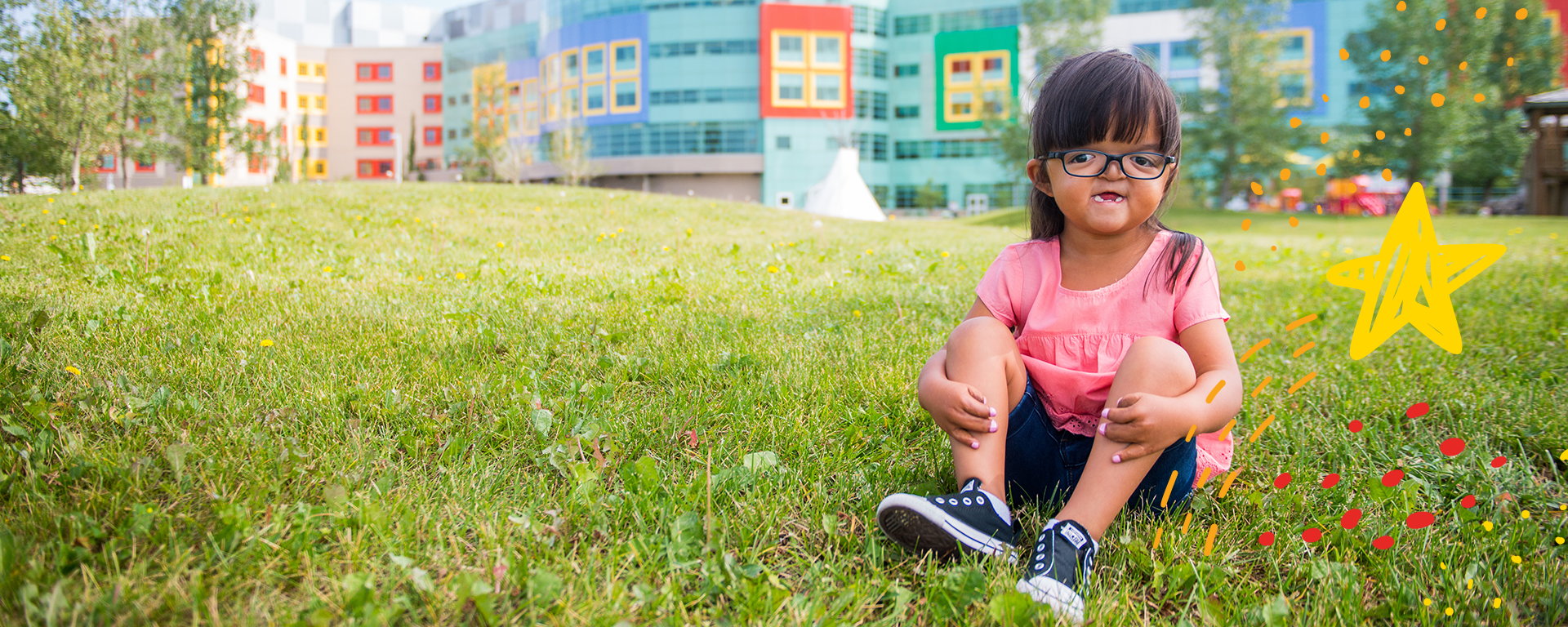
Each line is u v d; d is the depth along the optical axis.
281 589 1.25
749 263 5.62
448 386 2.24
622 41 48.00
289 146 57.84
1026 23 34.19
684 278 4.59
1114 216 1.46
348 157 59.91
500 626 1.18
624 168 48.47
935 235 9.99
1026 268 1.66
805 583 1.38
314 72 59.44
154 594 1.18
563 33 50.12
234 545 1.31
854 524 1.54
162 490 1.52
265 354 2.48
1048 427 1.59
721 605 1.27
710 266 5.32
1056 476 1.62
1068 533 1.35
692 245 6.83
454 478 1.64
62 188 25.47
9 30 22.56
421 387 2.23
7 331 2.54
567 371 2.47
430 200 9.09
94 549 1.33
